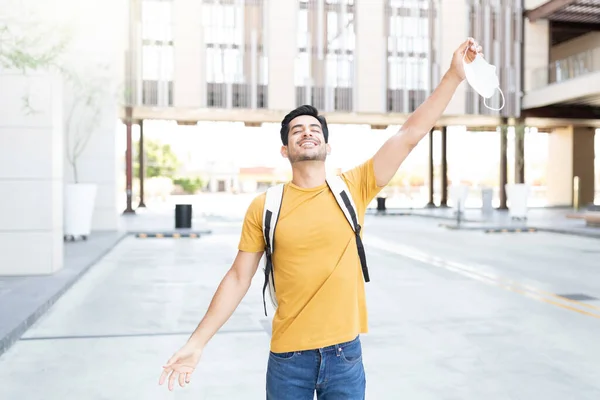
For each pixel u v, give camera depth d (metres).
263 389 4.07
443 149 36.47
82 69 16.88
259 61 28.70
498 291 8.05
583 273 9.78
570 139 37.91
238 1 28.34
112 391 4.02
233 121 34.91
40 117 8.66
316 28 29.14
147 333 5.68
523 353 4.99
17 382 4.21
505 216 26.08
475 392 4.02
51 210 8.77
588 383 4.21
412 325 6.02
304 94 29.14
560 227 18.67
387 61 29.78
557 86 28.59
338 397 1.91
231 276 1.99
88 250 12.16
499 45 30.98
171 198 46.81
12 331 5.29
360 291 2.00
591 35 35.69
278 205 1.89
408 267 10.45
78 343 5.30
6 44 8.48
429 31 30.14
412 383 4.20
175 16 27.78
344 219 1.89
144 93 27.64
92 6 16.86
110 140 17.31
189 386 4.13
